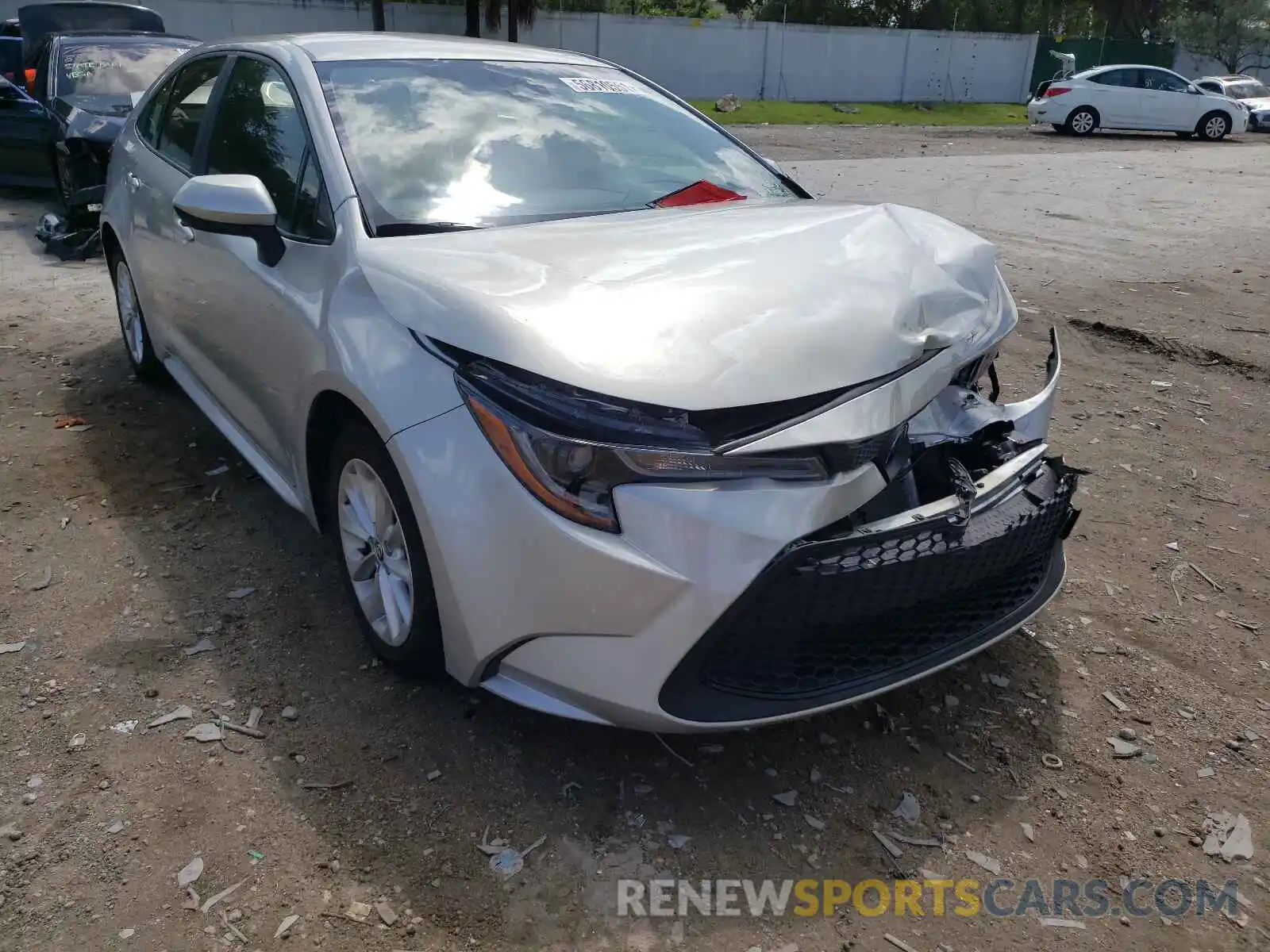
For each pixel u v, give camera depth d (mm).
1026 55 42062
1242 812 2467
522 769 2520
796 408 2199
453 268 2516
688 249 2682
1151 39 52906
